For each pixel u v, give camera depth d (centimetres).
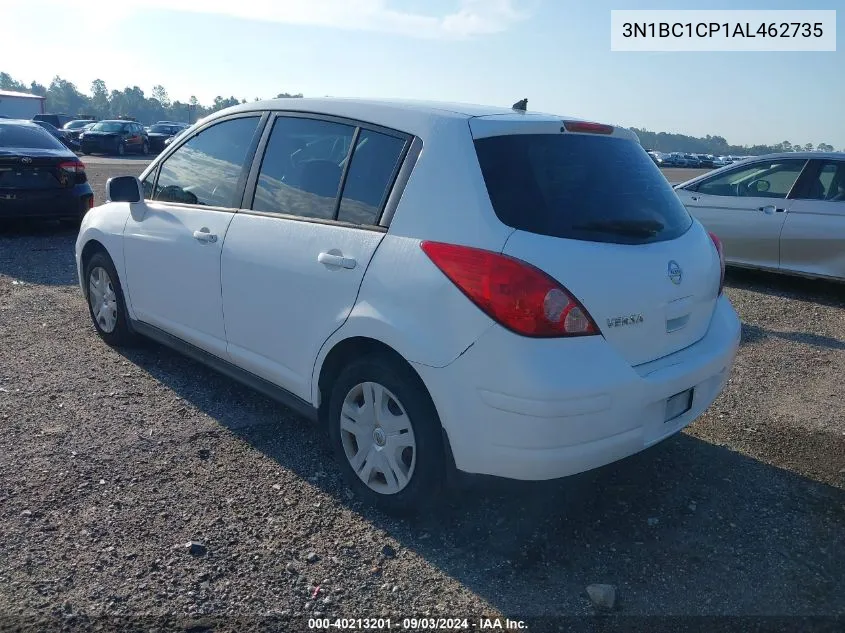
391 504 329
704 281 351
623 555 312
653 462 395
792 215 817
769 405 484
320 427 371
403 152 332
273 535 317
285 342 370
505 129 322
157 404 445
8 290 701
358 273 327
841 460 404
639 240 321
